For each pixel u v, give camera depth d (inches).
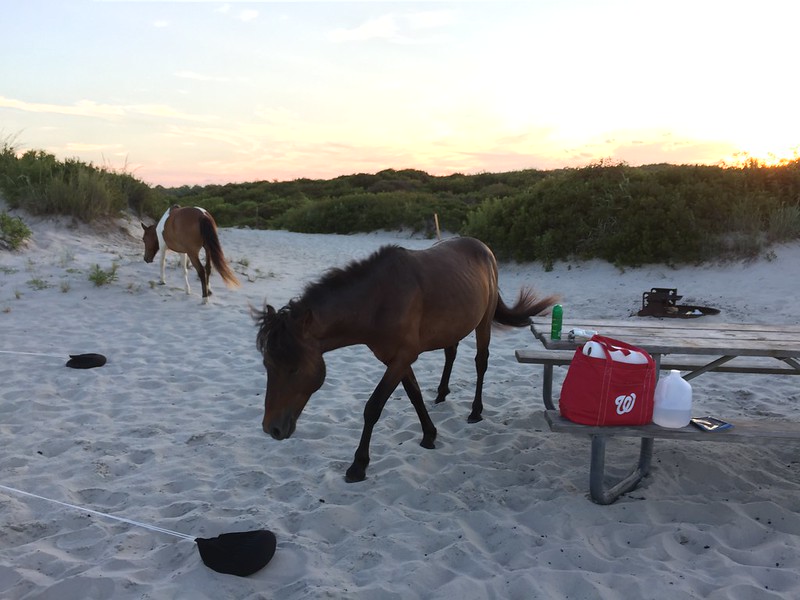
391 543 124.4
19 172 522.9
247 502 142.9
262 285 435.8
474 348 292.8
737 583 107.0
